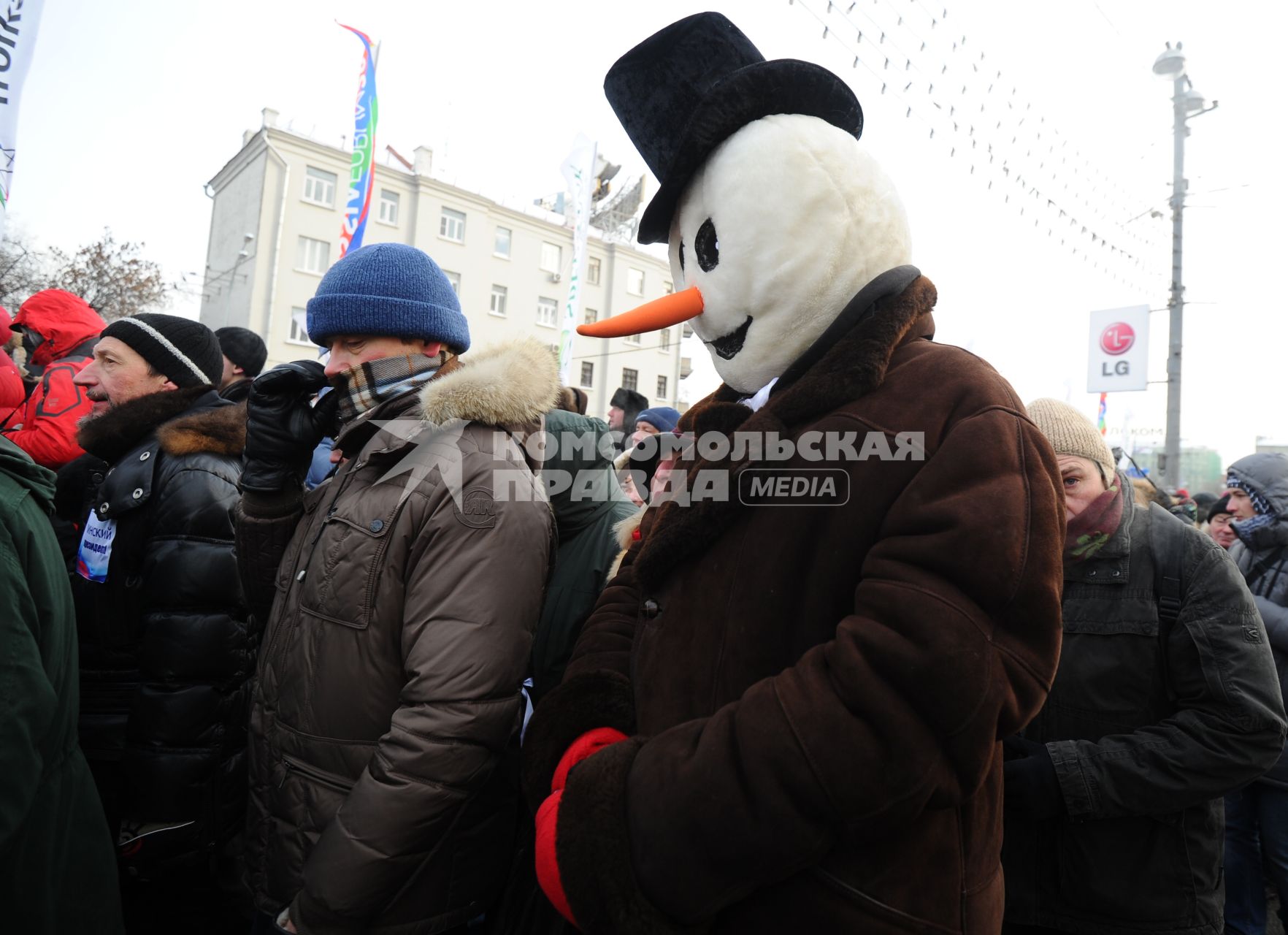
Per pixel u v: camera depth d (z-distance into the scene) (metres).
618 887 0.74
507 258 28.33
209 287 27.44
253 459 1.57
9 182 2.57
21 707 1.07
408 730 1.15
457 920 1.26
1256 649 1.34
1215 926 1.39
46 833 1.24
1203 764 1.30
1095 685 1.44
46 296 2.83
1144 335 8.42
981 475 0.72
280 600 1.40
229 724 1.93
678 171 0.98
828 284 0.91
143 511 1.92
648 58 1.07
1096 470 1.49
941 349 0.87
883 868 0.74
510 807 1.39
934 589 0.69
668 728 0.90
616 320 0.99
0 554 1.12
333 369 1.47
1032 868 1.42
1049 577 0.71
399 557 1.24
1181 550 1.46
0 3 2.53
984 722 0.67
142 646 1.85
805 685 0.71
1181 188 10.20
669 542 0.95
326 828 1.18
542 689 1.89
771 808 0.67
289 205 23.50
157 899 2.28
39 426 2.49
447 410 1.26
